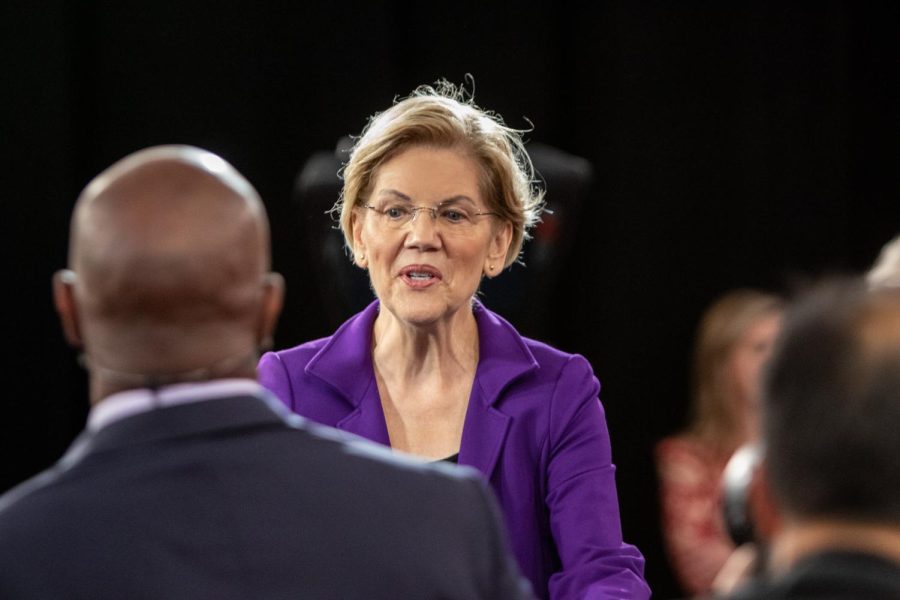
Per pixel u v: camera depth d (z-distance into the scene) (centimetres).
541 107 1205
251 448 393
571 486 633
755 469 363
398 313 629
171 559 374
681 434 1136
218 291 400
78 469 390
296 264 1164
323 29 1161
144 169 408
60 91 1092
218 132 1143
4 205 1092
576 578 616
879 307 327
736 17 1258
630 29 1240
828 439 320
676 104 1250
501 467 642
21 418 1105
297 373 659
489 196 637
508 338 659
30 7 1087
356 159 639
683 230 1256
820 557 316
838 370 321
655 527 1260
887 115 1325
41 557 372
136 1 1127
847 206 1286
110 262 395
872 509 319
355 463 400
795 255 1270
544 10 1205
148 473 384
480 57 1200
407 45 1198
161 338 397
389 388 659
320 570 381
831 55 1271
